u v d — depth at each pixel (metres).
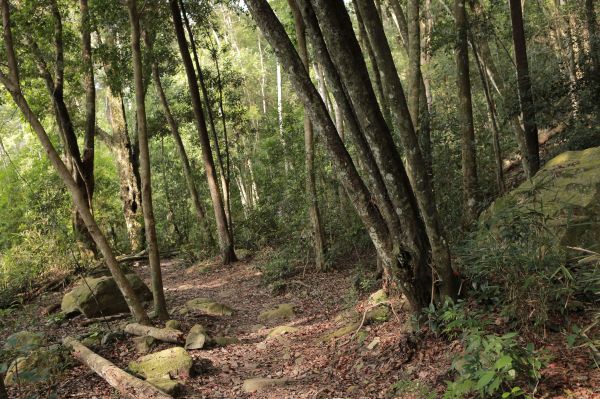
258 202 19.83
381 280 9.55
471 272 5.04
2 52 13.30
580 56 11.47
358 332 6.38
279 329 8.01
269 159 20.17
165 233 26.47
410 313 5.67
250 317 9.82
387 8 17.58
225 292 12.67
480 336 3.86
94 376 5.86
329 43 4.80
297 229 15.27
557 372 3.71
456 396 3.66
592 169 6.50
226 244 16.47
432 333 5.02
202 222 18.48
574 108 10.96
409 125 4.99
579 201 6.09
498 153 11.29
